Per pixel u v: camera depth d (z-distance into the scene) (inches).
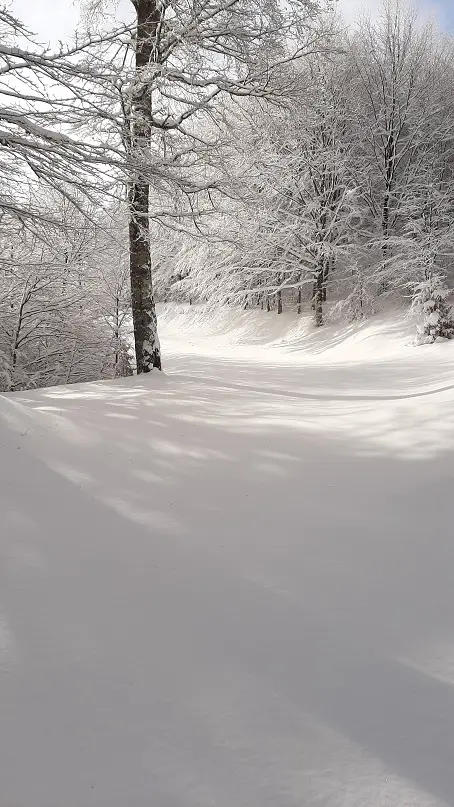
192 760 66.1
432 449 175.2
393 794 61.4
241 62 368.8
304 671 82.7
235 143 364.5
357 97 902.4
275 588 105.9
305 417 231.1
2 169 245.1
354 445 188.7
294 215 849.5
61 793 61.0
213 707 75.0
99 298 517.0
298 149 793.6
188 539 126.9
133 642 89.3
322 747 68.2
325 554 119.6
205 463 177.0
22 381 452.8
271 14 358.9
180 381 345.4
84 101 224.1
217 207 366.0
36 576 109.0
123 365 567.5
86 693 77.2
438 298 645.3
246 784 62.8
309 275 987.3
